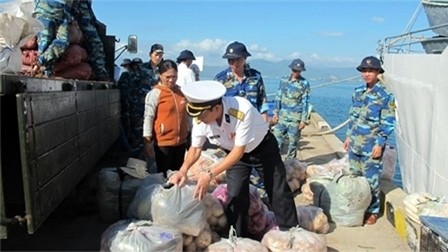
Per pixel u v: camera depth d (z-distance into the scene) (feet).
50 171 10.37
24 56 15.46
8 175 9.89
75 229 15.33
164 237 11.23
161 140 17.13
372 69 17.24
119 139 24.85
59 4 15.17
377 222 17.95
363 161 17.88
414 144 23.54
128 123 25.82
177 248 11.42
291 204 14.29
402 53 29.73
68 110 12.17
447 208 14.23
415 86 23.80
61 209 16.16
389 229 17.24
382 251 15.06
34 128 9.34
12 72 12.29
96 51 20.12
